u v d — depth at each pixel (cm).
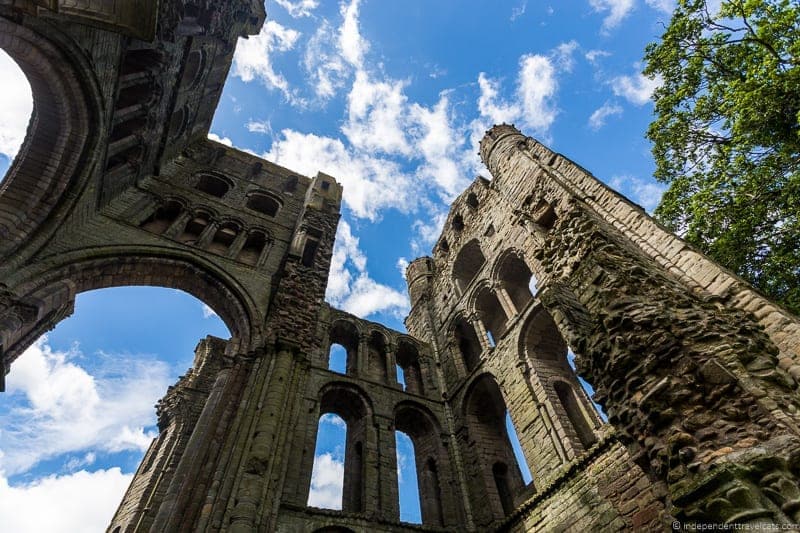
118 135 1711
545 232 1878
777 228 1395
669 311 816
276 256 2088
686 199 1583
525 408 1739
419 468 1977
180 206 2098
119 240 1616
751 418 604
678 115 1606
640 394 734
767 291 1420
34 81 1245
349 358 2338
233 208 2347
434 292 3080
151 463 2058
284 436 1248
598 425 1573
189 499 1055
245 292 1747
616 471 1209
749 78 1327
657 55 1619
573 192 1706
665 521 648
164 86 1808
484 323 2427
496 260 2352
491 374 2052
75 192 1379
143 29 975
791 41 1325
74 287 1400
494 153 2723
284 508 1347
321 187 2834
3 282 1153
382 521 1462
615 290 899
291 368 1462
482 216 2703
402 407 2067
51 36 1099
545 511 1388
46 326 1276
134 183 1945
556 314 1040
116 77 1416
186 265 1727
